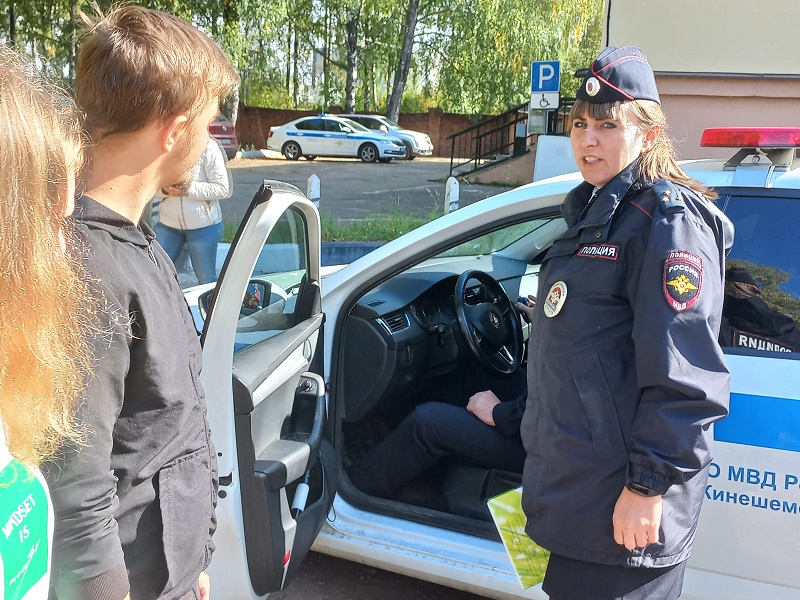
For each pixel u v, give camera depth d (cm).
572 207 177
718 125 671
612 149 161
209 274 486
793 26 630
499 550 228
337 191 1464
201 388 138
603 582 160
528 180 1520
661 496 148
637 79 161
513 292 319
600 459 156
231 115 2203
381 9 2553
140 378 116
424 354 278
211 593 202
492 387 296
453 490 255
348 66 2761
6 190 85
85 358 102
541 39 2388
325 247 849
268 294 213
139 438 120
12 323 87
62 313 95
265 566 201
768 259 199
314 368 247
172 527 127
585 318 158
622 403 156
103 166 120
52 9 1742
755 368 192
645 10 664
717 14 646
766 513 186
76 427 103
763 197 202
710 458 147
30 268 88
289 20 2456
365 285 259
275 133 2159
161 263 131
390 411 281
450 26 2511
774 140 197
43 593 96
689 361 144
